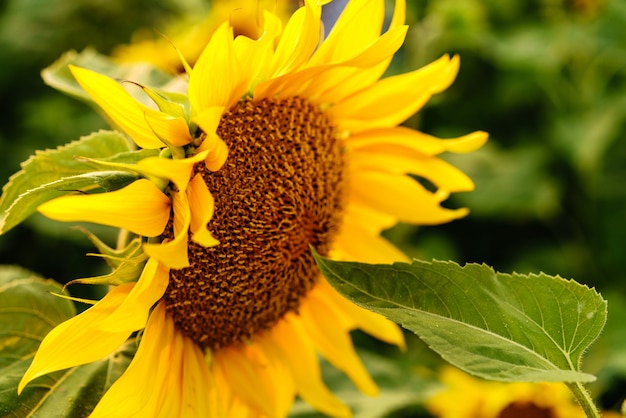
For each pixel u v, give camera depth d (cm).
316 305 72
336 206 70
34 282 67
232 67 61
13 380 63
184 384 65
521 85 109
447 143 71
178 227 61
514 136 112
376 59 63
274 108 66
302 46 62
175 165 59
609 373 88
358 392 83
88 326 60
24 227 97
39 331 66
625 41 112
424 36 105
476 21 105
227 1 101
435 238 102
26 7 123
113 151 63
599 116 107
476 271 56
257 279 66
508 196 103
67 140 112
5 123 116
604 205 102
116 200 58
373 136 71
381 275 56
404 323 55
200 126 59
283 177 66
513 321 56
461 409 86
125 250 62
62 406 63
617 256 100
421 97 70
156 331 63
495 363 54
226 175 64
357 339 92
